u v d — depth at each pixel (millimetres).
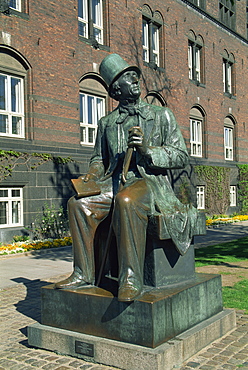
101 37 18828
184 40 24516
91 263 4160
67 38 16625
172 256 4145
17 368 3680
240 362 3650
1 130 14625
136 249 3699
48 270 9414
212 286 4406
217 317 4344
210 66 27234
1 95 14625
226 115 28969
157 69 22141
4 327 5051
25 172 14750
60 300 4062
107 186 4328
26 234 14578
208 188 26281
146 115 4414
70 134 16547
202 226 4387
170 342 3584
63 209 15945
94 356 3686
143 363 3375
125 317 3596
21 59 15008
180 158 4262
